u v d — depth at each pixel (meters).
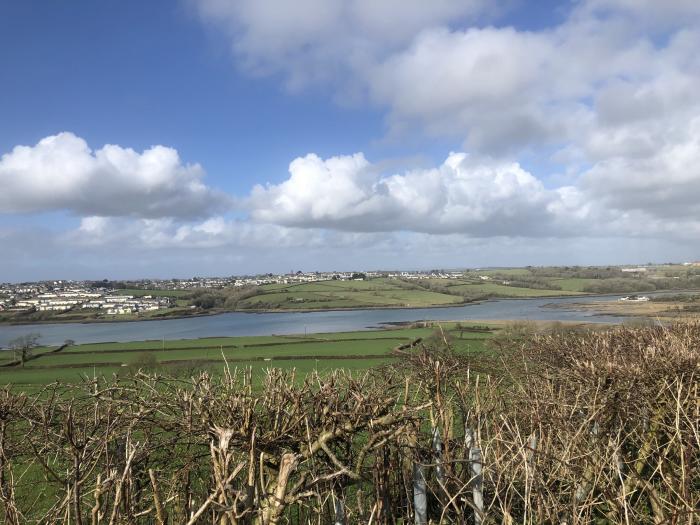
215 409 4.54
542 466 5.25
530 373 8.24
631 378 6.46
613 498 5.37
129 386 5.12
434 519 5.88
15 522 4.29
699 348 8.65
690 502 4.88
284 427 4.43
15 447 4.85
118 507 3.77
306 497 3.81
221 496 3.30
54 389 5.32
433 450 5.58
